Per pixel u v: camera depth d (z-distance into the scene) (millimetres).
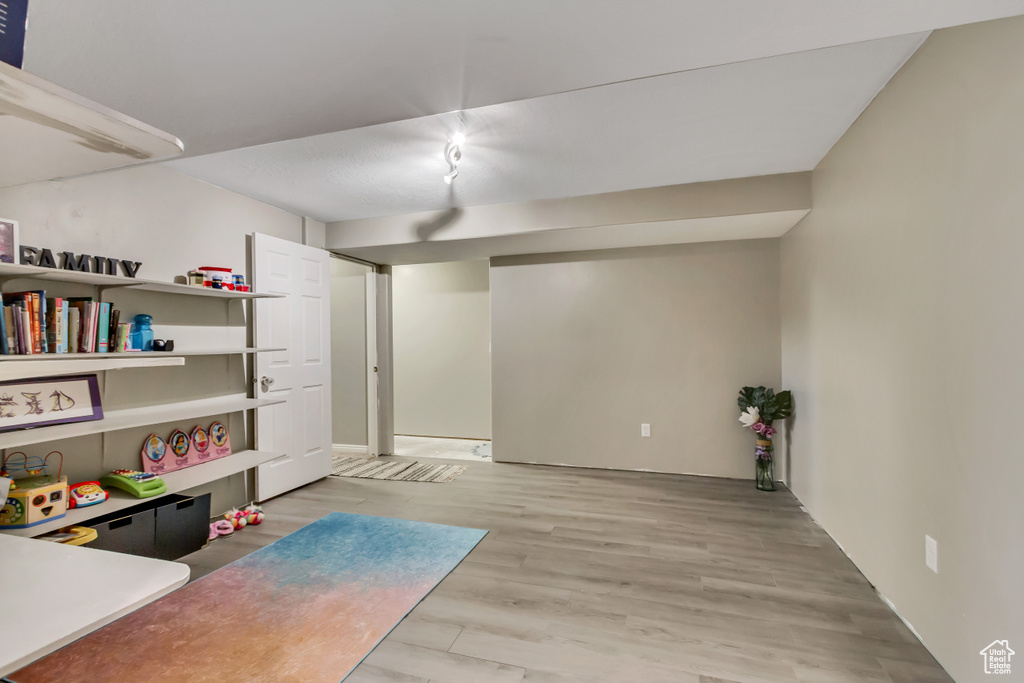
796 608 2074
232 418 3283
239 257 3365
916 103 1791
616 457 4457
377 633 1874
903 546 1953
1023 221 1278
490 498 3613
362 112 1728
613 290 4457
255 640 1823
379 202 3625
